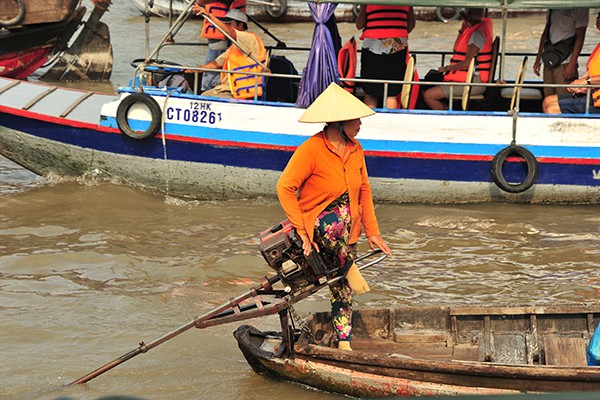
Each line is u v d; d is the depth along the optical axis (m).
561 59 12.27
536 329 7.73
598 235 11.02
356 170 7.10
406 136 11.89
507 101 13.27
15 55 19.72
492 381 6.65
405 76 11.83
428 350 7.73
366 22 12.03
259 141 12.01
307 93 11.71
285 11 27.48
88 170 12.78
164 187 12.62
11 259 10.12
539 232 11.16
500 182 11.86
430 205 12.30
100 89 20.17
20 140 12.72
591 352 6.70
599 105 11.88
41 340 8.22
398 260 10.26
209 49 13.21
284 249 7.16
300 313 8.88
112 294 9.27
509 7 11.17
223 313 7.56
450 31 25.67
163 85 13.61
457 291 9.37
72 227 11.24
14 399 7.19
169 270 9.92
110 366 7.25
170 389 7.37
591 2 11.03
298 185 7.04
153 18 27.50
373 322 7.95
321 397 7.21
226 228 11.32
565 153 11.83
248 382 7.47
